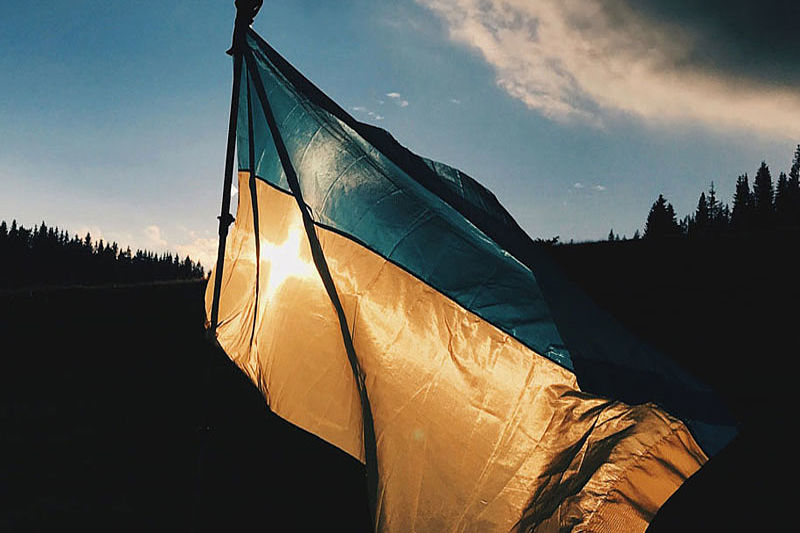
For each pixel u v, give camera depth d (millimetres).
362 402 3844
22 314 24703
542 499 3469
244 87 4504
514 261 3949
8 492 9953
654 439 3518
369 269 3982
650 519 3352
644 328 14820
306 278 4195
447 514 3539
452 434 3656
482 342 3766
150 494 9867
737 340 13266
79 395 15789
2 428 13297
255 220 4406
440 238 4012
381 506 3578
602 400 3629
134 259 162250
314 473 10477
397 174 4199
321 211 4168
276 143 4328
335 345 4055
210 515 9070
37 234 144125
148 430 12938
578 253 23516
